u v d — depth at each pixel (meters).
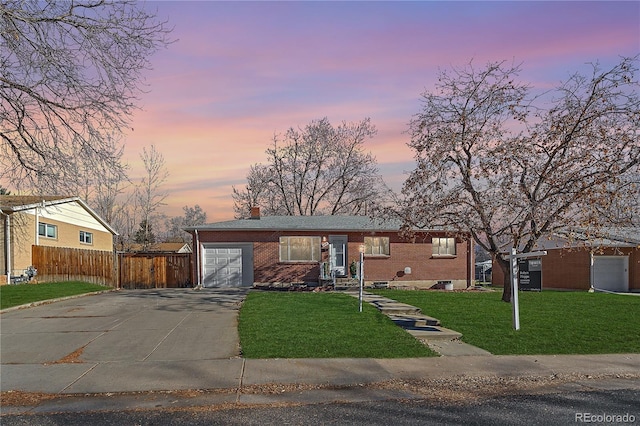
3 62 10.38
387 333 10.73
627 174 13.43
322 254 25.56
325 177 45.31
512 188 14.29
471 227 15.10
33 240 23.00
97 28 10.44
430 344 10.16
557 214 13.65
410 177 15.65
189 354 9.18
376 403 6.61
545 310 14.40
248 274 25.33
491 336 10.75
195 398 6.83
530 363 8.71
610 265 29.05
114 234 35.50
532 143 14.02
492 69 14.78
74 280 24.73
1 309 14.38
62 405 6.55
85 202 28.88
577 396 6.93
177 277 26.89
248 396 6.91
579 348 9.77
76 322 12.56
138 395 6.96
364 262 25.69
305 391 7.15
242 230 25.27
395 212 16.36
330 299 16.64
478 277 48.31
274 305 14.95
